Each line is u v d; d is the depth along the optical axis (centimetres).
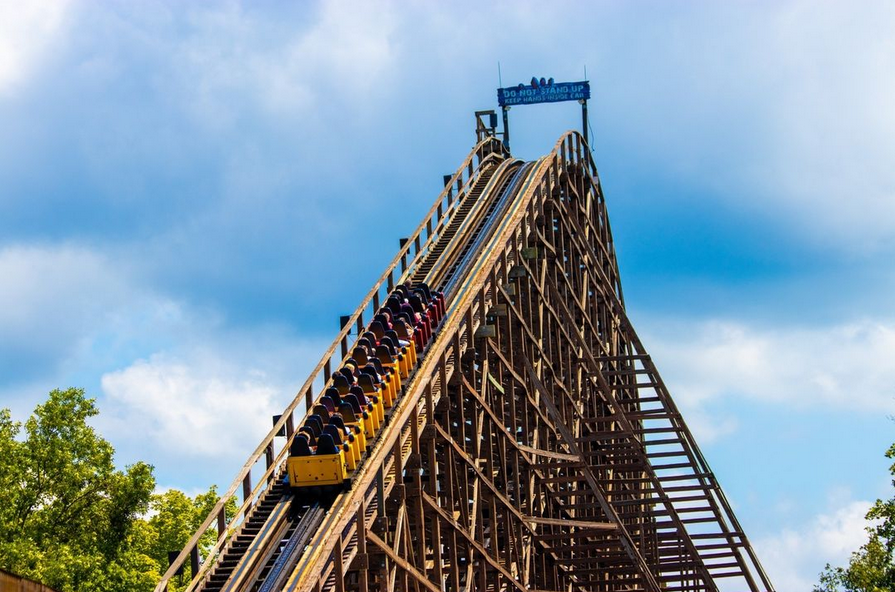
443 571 4309
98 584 5725
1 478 5731
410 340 4491
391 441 3575
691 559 5825
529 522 4831
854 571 5681
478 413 4538
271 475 3878
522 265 5016
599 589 5931
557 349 5416
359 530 3356
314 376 4266
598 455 5781
